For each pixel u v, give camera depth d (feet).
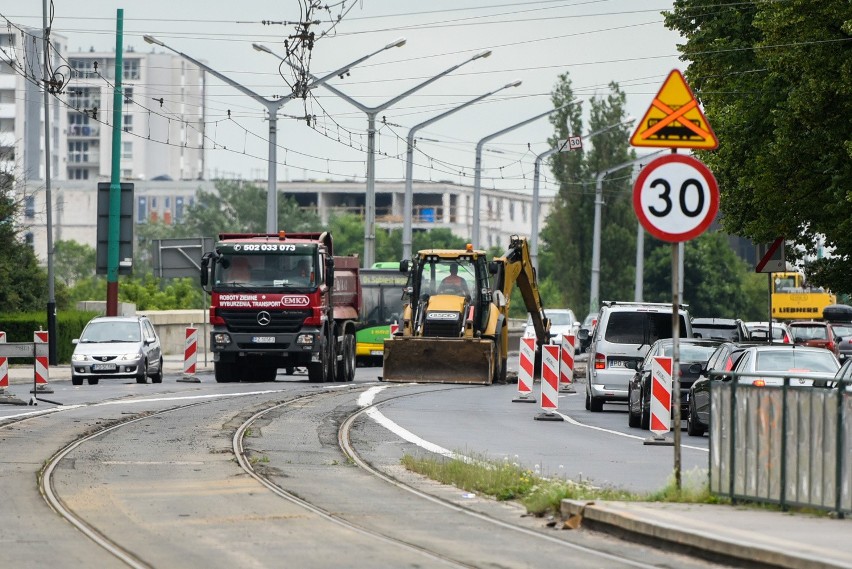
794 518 102.83
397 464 157.48
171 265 403.95
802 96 247.09
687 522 98.94
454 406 254.47
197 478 140.05
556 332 533.96
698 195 112.06
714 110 296.71
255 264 323.98
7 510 115.55
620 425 224.12
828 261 281.95
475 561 91.50
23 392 277.23
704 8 310.86
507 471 135.85
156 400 250.16
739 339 331.98
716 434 114.11
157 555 93.30
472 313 331.77
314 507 119.75
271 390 287.28
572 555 94.02
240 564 89.76
